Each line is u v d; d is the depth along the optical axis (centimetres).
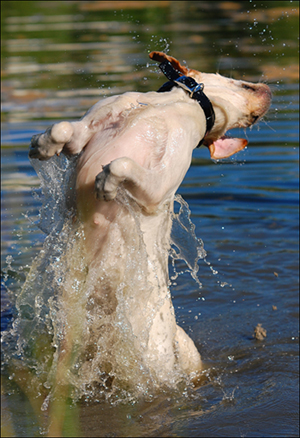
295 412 384
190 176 875
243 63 1371
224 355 473
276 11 2095
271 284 595
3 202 700
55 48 1656
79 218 364
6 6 2606
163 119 369
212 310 552
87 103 1098
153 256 395
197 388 418
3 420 365
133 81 1185
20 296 409
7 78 1335
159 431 360
